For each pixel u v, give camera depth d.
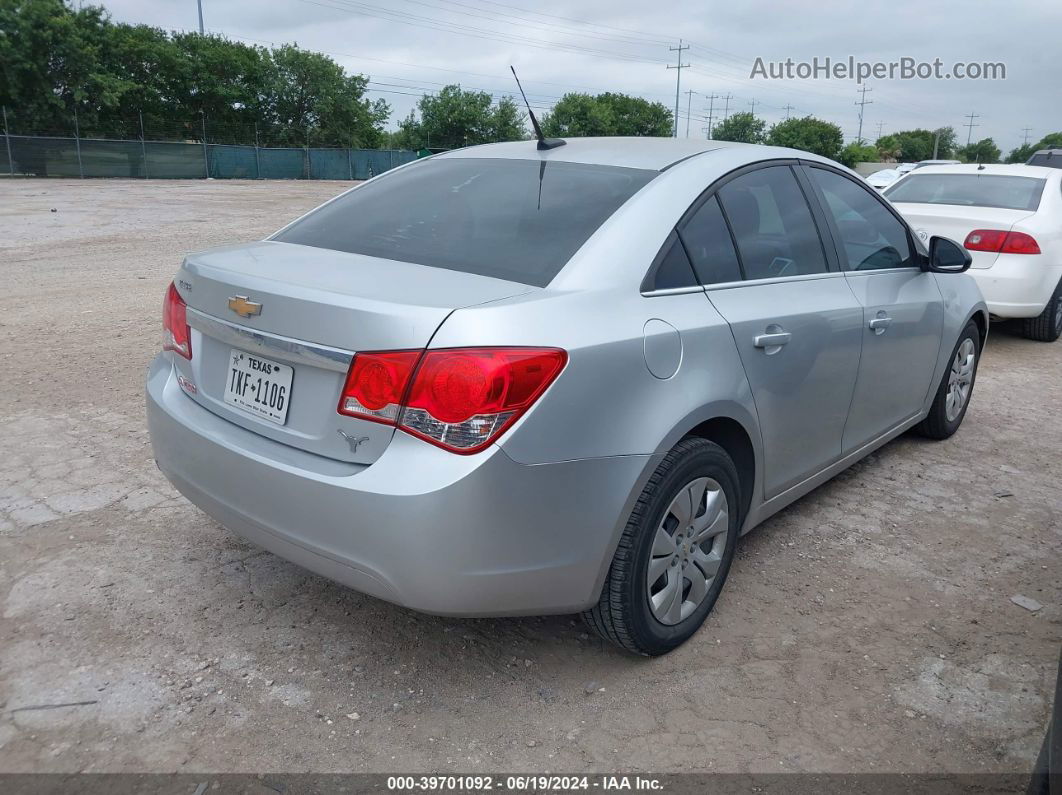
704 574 2.86
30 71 43.19
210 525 3.57
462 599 2.24
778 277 3.15
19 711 2.43
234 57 54.84
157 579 3.15
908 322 3.96
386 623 2.94
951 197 7.84
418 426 2.17
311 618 2.95
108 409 4.93
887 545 3.65
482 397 2.13
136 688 2.55
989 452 4.84
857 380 3.60
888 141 114.12
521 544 2.25
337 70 58.53
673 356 2.55
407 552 2.18
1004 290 7.16
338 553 2.29
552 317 2.29
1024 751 2.41
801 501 4.09
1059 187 7.79
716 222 2.95
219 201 23.95
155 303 8.03
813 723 2.50
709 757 2.36
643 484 2.46
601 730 2.45
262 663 2.70
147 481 3.97
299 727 2.42
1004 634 2.99
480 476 2.14
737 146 3.33
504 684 2.64
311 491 2.29
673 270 2.71
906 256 4.14
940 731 2.48
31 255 11.21
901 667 2.78
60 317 7.30
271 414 2.48
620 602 2.54
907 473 4.48
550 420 2.22
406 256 2.72
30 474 4.00
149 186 33.22
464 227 2.81
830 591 3.25
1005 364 7.04
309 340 2.32
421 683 2.63
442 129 64.94
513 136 66.38
